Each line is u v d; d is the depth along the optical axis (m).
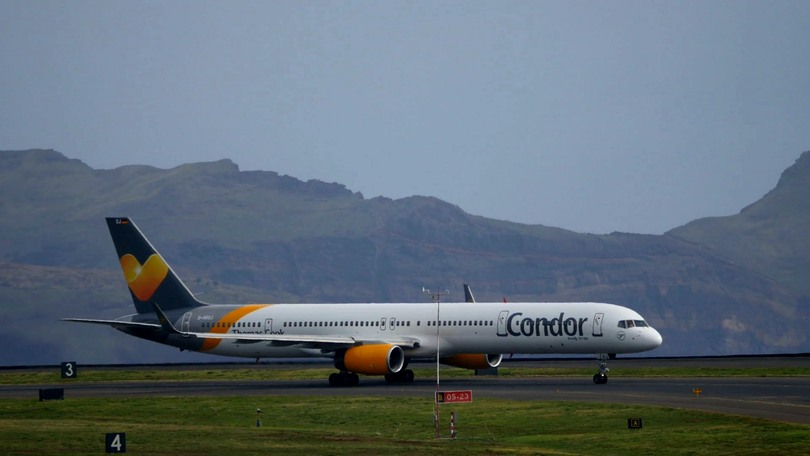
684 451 172.88
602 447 181.75
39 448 173.50
